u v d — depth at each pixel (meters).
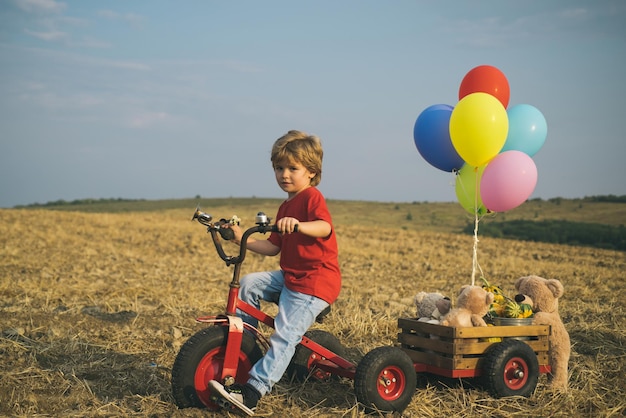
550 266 17.91
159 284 11.28
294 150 4.50
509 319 5.11
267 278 4.74
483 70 6.25
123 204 76.94
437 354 4.91
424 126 6.38
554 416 4.61
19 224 27.05
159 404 4.68
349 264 17.00
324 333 5.28
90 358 5.99
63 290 9.97
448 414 4.68
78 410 4.58
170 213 59.56
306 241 4.53
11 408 4.57
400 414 4.58
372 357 4.50
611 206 67.12
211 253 18.95
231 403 4.29
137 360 5.98
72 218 32.38
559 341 5.27
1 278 11.23
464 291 4.99
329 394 5.01
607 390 5.29
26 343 6.38
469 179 6.27
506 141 6.20
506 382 4.85
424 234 33.53
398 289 11.91
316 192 4.59
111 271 13.27
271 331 7.35
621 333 7.42
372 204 76.75
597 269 17.83
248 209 70.19
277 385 5.12
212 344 4.38
